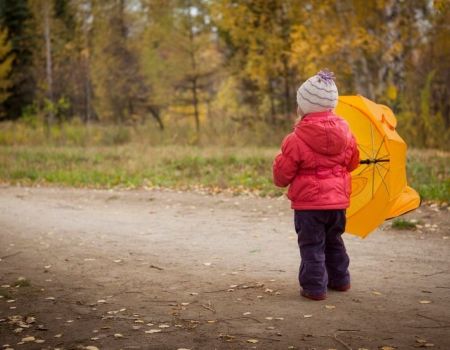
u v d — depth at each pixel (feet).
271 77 80.48
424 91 60.95
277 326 14.46
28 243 27.45
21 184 54.75
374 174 18.03
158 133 84.33
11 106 122.83
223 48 96.53
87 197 44.42
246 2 74.90
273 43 74.64
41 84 115.96
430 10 61.77
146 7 128.26
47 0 107.65
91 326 15.03
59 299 17.74
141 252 24.76
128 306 16.76
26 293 18.51
